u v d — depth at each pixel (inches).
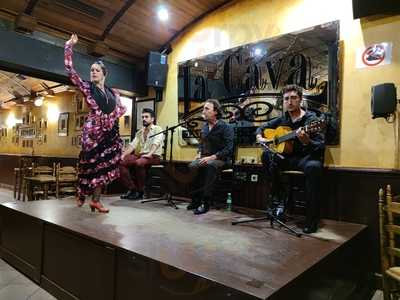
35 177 207.0
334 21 120.1
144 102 193.9
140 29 164.6
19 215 109.4
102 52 166.1
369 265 107.1
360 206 110.2
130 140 201.6
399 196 94.0
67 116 283.6
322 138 98.1
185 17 161.8
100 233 83.4
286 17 134.6
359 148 113.5
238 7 150.0
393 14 108.5
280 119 110.3
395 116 106.0
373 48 112.1
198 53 165.3
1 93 341.1
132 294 68.7
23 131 358.6
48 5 138.0
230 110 149.8
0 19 135.7
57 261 90.7
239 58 147.6
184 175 164.2
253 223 105.4
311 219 94.4
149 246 73.5
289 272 59.8
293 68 130.5
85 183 113.4
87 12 146.4
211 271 59.2
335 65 119.0
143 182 151.5
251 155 142.3
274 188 104.4
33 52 145.2
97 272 77.4
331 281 74.5
